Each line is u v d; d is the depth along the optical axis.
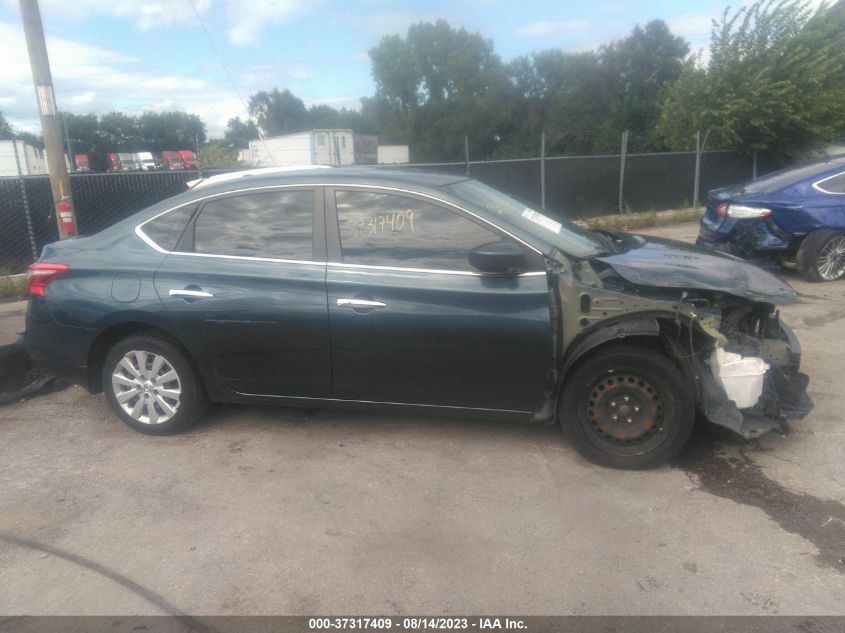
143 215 4.60
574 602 2.89
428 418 4.77
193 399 4.52
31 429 4.82
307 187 4.30
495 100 62.56
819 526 3.38
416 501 3.72
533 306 3.86
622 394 3.92
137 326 4.52
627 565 3.12
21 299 9.66
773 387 4.00
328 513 3.62
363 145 35.56
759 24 18.75
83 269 4.52
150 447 4.47
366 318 4.06
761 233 8.32
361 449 4.35
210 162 19.19
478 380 4.05
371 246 4.14
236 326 4.26
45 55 8.93
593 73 56.59
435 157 65.94
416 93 74.69
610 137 48.44
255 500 3.78
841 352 5.84
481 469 4.04
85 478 4.08
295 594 2.99
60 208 9.39
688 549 3.22
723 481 3.83
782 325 4.60
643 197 17.95
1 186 10.85
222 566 3.20
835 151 20.22
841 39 18.94
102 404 5.27
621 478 3.90
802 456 4.08
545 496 3.73
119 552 3.33
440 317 3.97
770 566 3.08
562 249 4.05
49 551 3.35
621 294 3.80
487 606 2.88
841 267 8.30
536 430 4.53
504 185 15.43
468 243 4.02
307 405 4.41
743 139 19.39
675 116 20.48
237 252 4.33
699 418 4.59
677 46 56.09
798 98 18.47
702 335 3.86
